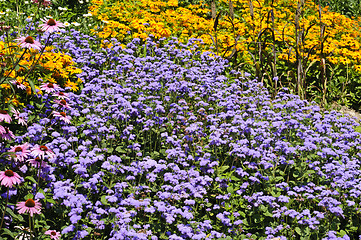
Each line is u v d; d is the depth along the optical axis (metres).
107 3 9.56
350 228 4.40
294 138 5.67
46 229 3.83
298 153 5.16
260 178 4.80
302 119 5.62
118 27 8.03
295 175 4.89
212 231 3.90
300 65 7.29
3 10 9.02
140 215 4.23
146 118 5.43
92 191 4.39
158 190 4.48
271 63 7.51
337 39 9.37
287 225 4.16
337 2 12.59
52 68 5.59
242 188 4.48
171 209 4.03
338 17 9.98
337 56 8.39
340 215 4.33
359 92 8.05
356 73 8.12
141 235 3.60
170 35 8.41
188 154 5.03
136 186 4.55
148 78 6.00
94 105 5.52
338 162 4.89
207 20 9.09
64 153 4.70
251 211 4.36
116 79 6.14
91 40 7.79
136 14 8.80
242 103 5.90
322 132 5.67
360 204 4.54
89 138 5.04
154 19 8.76
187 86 6.00
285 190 4.68
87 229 3.86
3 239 3.68
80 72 6.00
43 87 4.87
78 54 6.74
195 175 4.38
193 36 8.56
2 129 3.79
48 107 5.26
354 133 5.51
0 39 6.09
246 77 6.90
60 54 6.01
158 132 5.14
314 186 4.69
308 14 10.52
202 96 5.83
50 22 4.57
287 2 10.54
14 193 3.83
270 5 10.27
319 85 8.01
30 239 3.66
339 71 8.20
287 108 6.04
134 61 6.64
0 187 3.85
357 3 12.66
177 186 4.17
